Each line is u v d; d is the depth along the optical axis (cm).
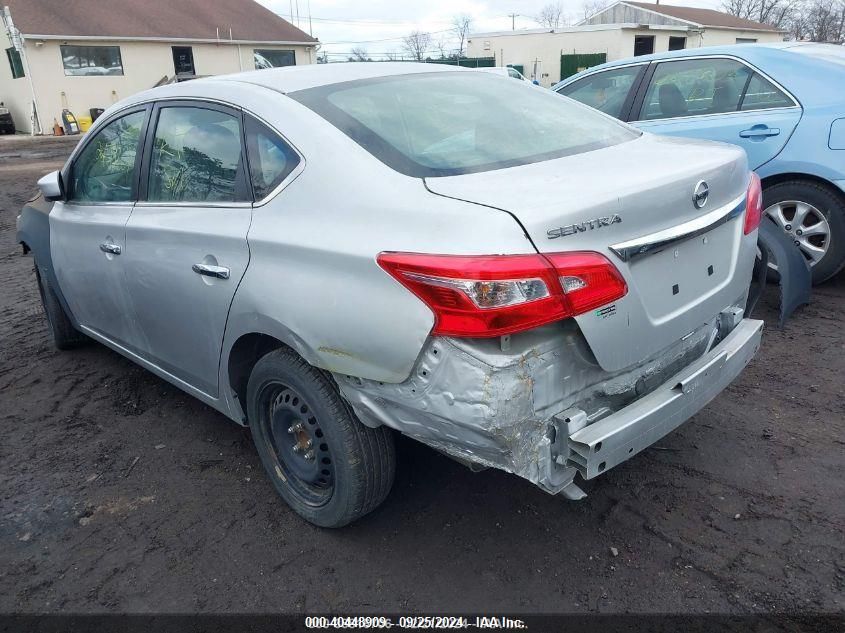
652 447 331
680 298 248
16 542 292
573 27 3397
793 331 450
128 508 311
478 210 209
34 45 2597
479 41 3766
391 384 223
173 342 330
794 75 488
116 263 349
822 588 242
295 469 291
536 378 208
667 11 4178
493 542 275
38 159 1877
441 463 328
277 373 270
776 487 296
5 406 416
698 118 527
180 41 2912
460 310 200
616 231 218
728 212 261
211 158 298
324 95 280
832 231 481
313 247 239
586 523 282
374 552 274
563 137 287
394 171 239
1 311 599
